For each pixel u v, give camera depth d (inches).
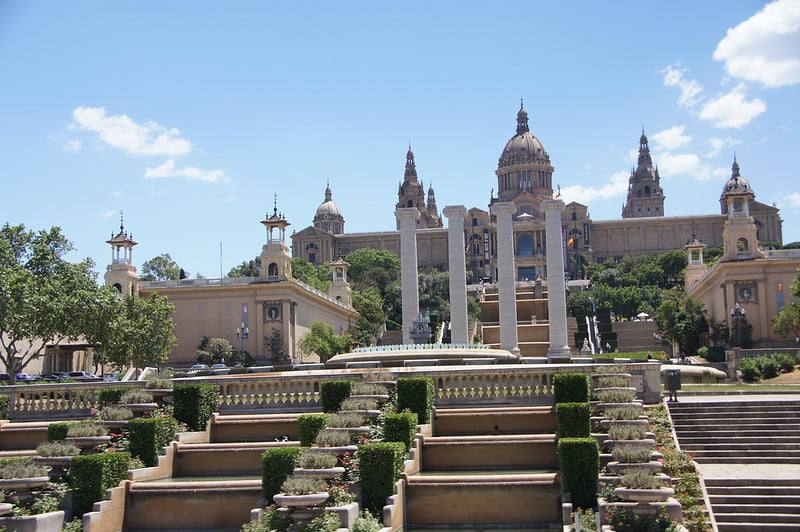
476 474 1336.1
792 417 1549.0
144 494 1289.4
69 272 3462.1
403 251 3494.1
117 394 1692.9
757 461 1408.7
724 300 4485.7
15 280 3083.2
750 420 1545.3
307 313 5467.5
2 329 3127.5
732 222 4498.0
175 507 1280.8
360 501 1218.0
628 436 1258.0
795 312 3769.7
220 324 5054.1
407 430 1355.8
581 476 1198.3
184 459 1451.8
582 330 5851.4
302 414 1536.7
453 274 3474.4
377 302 7785.4
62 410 1812.3
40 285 3331.7
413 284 3467.0
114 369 4461.1
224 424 1606.8
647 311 7573.8
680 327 4783.5
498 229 3499.0
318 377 1664.6
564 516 1167.6
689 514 1125.7
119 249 5064.0
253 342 4997.5
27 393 1823.3
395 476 1235.9
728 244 4507.9
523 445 1393.9
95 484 1248.8
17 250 3467.0
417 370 1679.4
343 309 6378.0
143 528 1280.8
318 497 1130.0
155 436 1408.7
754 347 4249.5
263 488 1238.9
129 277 5009.8
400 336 6673.2
